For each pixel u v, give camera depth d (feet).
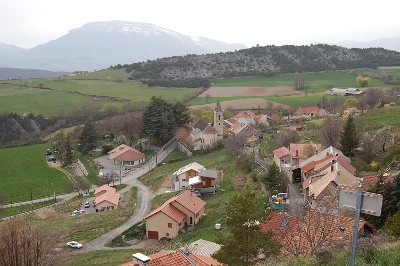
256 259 79.92
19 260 114.32
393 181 125.18
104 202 241.55
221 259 81.35
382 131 236.84
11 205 273.95
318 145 245.65
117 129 422.41
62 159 367.04
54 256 137.59
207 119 426.51
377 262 58.75
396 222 88.12
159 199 239.71
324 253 67.77
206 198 221.66
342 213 109.70
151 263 80.74
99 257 152.97
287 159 239.30
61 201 278.26
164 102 382.63
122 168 337.11
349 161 211.41
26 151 403.75
